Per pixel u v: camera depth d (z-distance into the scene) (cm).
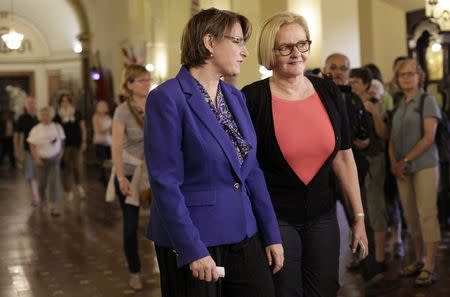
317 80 375
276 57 363
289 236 359
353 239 385
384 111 696
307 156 359
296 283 359
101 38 2312
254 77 1130
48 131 1135
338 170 382
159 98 298
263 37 365
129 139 601
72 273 720
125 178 602
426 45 1149
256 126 362
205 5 1188
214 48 305
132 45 1741
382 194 626
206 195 300
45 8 2923
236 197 306
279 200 361
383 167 627
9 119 2444
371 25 1306
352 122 531
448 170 756
